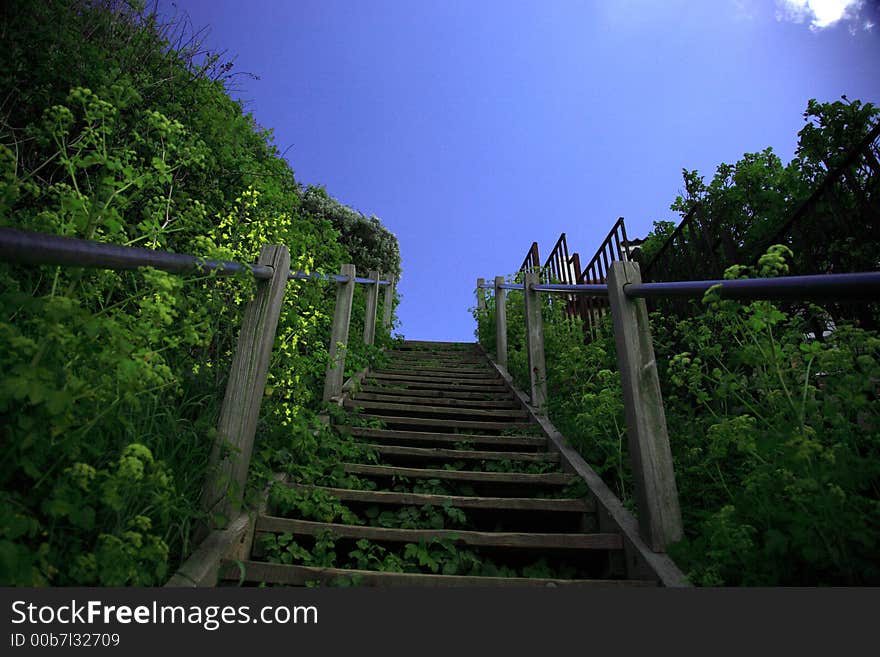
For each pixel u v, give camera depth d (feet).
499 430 13.28
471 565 7.07
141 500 4.60
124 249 4.11
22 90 8.33
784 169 13.69
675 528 6.61
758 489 5.13
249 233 10.14
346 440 10.85
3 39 8.05
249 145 14.03
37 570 3.17
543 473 10.39
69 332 3.60
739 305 5.30
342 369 14.24
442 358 24.30
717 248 11.60
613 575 7.01
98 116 5.61
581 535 7.20
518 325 21.39
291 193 13.89
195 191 10.99
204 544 5.64
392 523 8.04
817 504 4.07
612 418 8.92
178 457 6.13
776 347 5.14
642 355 7.43
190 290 6.26
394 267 40.27
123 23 10.93
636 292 7.38
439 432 13.30
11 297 3.56
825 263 8.70
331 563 6.69
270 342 7.06
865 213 7.77
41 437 3.59
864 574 4.15
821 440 5.00
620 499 8.45
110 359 3.72
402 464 11.39
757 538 5.27
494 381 18.80
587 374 12.26
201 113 11.49
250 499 6.65
